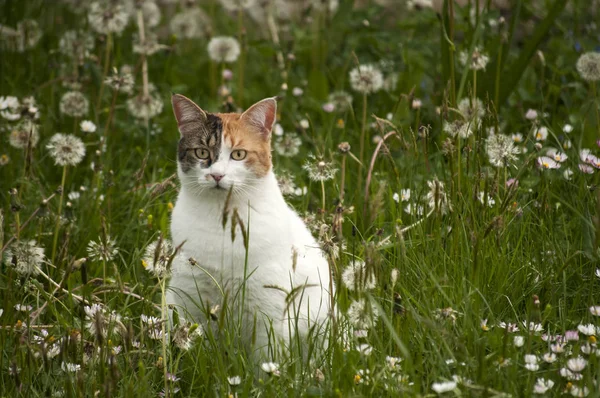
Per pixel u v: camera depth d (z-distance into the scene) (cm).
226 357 580
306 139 931
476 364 527
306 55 1111
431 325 511
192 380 556
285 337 618
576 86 916
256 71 1100
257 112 631
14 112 884
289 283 614
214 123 627
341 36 1120
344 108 954
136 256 671
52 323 648
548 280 635
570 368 510
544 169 712
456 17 1032
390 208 744
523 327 577
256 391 550
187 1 1135
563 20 1129
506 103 927
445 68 887
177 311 605
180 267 613
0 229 614
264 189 627
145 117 907
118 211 805
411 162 755
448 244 663
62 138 717
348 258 669
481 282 621
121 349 582
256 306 613
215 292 615
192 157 623
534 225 699
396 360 532
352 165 862
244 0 1043
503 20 894
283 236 614
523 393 518
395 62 1075
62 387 555
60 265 650
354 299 549
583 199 711
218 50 974
